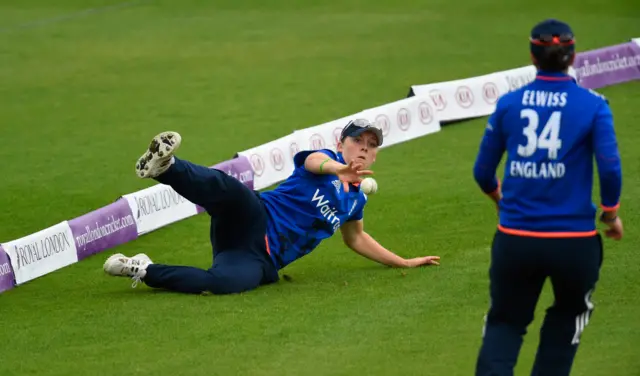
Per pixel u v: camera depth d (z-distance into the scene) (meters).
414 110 45.53
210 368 21.61
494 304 18.64
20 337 24.17
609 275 27.06
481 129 46.12
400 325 23.94
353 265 29.73
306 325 24.05
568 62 18.22
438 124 46.31
